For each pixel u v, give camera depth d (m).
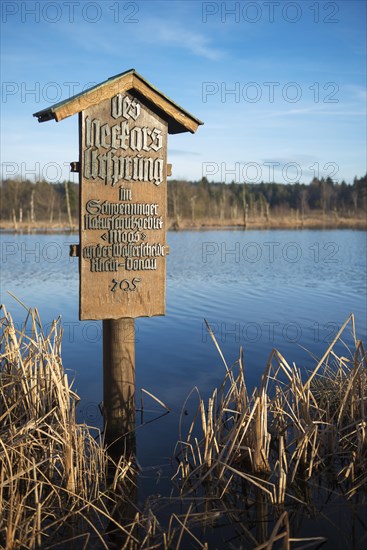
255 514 5.35
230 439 5.89
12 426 5.78
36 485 5.05
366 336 12.21
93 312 6.07
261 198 78.12
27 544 4.69
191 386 9.14
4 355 6.73
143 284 6.27
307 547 4.83
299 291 19.16
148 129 6.17
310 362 10.33
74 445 5.80
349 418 6.69
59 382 6.09
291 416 6.56
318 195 88.25
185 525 5.12
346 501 5.53
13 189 66.81
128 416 6.39
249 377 9.50
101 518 5.22
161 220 6.30
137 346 11.83
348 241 44.12
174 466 6.25
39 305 16.06
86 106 5.86
